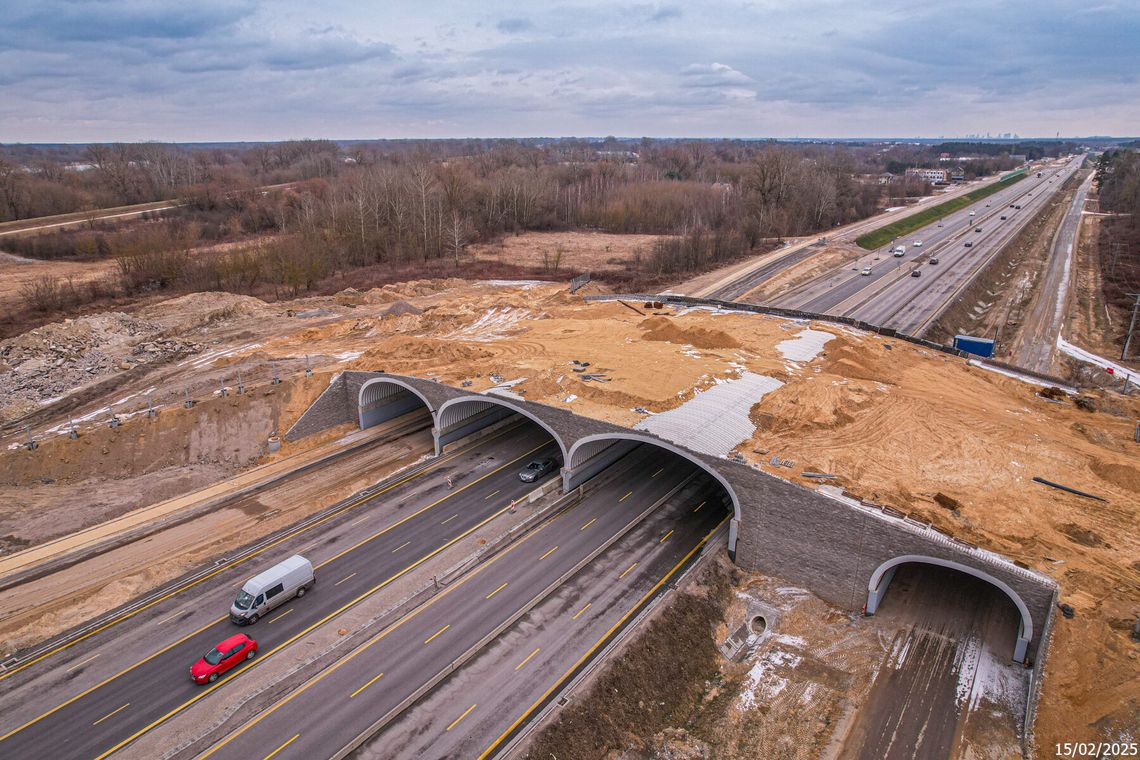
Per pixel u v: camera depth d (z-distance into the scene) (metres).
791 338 67.38
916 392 55.62
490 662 34.22
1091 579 34.78
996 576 34.53
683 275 112.38
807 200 153.38
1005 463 45.00
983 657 35.41
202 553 43.25
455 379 56.72
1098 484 43.19
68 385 64.19
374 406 62.47
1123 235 135.50
